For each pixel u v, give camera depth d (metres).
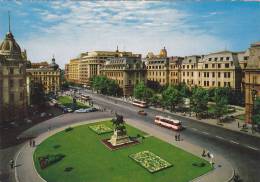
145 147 43.12
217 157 38.03
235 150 41.19
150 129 56.34
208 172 32.56
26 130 56.50
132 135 50.81
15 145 45.25
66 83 179.25
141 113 75.44
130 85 123.38
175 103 78.31
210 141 46.53
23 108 71.44
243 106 84.50
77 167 34.72
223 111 62.50
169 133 52.72
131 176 31.64
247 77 56.97
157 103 91.81
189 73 112.62
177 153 39.94
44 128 58.38
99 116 73.44
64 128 58.16
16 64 68.50
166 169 33.66
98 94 136.25
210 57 102.69
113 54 188.38
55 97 118.69
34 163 36.41
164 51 177.38
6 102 66.06
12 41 71.19
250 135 50.22
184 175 31.67
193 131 54.34
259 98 51.59
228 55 95.44
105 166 34.94
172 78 123.62
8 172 33.34
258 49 55.62
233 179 30.44
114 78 131.75
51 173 32.84
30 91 86.56
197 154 39.41
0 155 40.00
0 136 51.31
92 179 30.89
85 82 194.25
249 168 33.84
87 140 48.00
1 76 64.56
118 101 106.88
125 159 37.59
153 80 135.12
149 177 31.23
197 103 68.31
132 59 125.81
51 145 45.00
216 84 99.50
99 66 176.25
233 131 53.75
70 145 44.88
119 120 45.28
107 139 47.88
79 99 112.56
